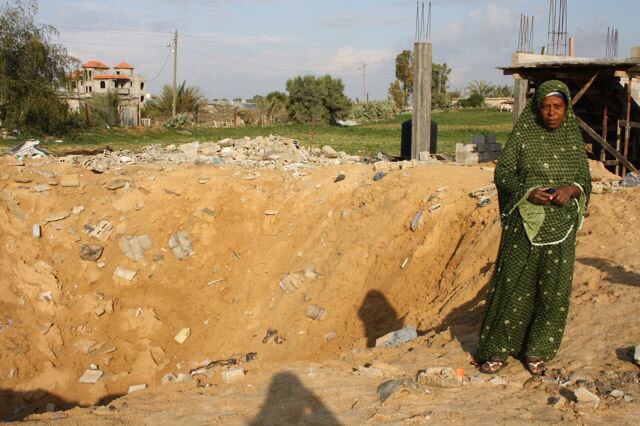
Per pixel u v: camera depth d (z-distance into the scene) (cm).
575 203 448
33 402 1007
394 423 396
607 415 393
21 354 1057
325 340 1023
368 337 955
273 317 1127
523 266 454
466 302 770
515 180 452
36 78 2903
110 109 4006
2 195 1267
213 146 1839
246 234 1324
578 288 641
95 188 1355
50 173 1358
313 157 1814
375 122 6619
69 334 1129
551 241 446
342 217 1260
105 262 1245
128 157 1645
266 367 549
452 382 455
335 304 1087
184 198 1352
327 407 433
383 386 459
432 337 589
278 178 1426
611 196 978
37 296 1160
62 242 1250
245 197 1364
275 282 1197
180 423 427
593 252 749
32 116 2886
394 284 1041
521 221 452
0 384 1011
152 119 4834
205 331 1172
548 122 440
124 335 1156
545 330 463
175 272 1259
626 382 435
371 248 1145
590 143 1608
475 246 934
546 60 1705
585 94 1544
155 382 1075
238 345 1104
